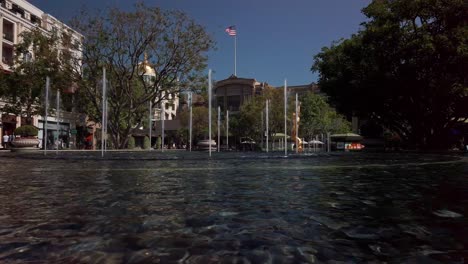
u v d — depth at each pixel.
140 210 4.46
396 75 27.81
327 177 8.59
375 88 29.17
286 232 3.42
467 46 23.94
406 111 31.66
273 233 3.39
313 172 9.97
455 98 26.47
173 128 70.44
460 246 3.04
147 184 7.15
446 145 31.56
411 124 33.00
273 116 53.22
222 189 6.40
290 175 9.05
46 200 5.20
